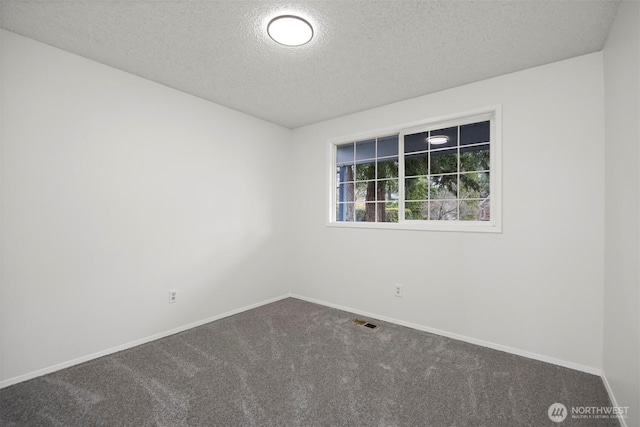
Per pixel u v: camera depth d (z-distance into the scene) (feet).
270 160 12.78
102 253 7.97
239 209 11.54
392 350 8.30
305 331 9.62
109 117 8.10
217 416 5.60
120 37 6.79
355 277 11.51
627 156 5.38
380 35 6.63
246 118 11.80
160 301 9.18
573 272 7.41
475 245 8.85
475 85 8.88
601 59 7.13
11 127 6.57
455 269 9.20
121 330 8.32
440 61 7.74
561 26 6.25
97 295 7.88
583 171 7.30
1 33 6.45
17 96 6.65
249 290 11.92
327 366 7.42
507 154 8.31
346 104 10.76
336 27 6.35
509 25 6.25
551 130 7.72
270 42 6.94
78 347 7.53
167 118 9.36
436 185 10.05
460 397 6.20
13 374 6.59
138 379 6.81
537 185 7.88
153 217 9.04
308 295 13.05
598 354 7.09
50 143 7.11
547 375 7.04
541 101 7.86
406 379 6.86
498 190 8.41
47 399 6.05
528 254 8.00
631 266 5.16
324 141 12.59
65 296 7.34
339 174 12.71
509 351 8.22
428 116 9.80
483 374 7.07
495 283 8.50
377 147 11.55
